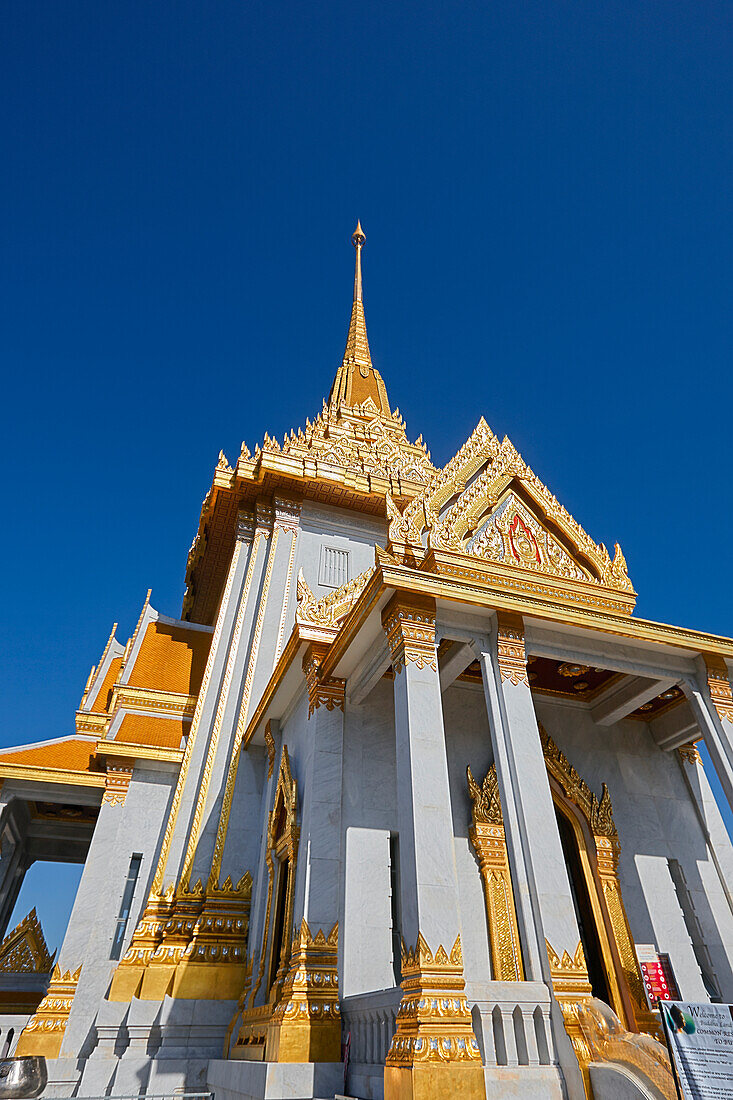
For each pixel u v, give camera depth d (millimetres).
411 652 10422
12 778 19516
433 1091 7102
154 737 20078
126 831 18609
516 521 13742
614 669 12391
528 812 9734
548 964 8648
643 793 15031
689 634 12602
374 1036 9258
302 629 13898
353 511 23688
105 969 16609
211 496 23125
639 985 12430
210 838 16328
